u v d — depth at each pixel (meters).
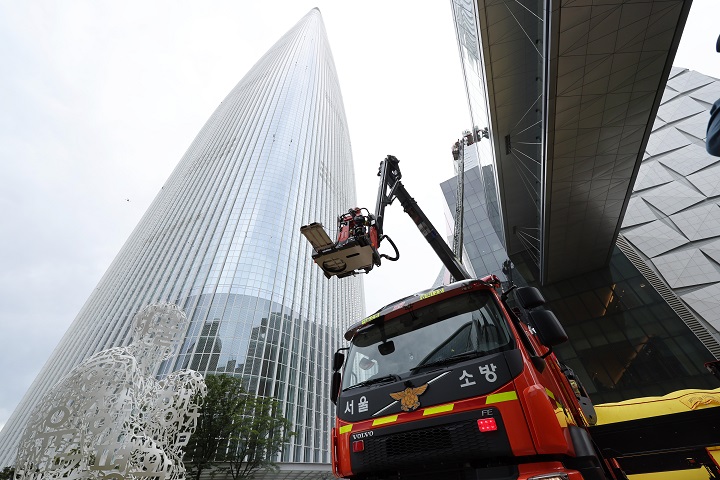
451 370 3.62
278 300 53.47
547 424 2.96
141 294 60.91
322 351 59.03
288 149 78.69
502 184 21.00
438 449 3.24
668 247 22.22
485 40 14.23
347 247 5.90
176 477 4.80
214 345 43.19
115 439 4.14
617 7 10.20
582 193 17.81
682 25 10.88
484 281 4.46
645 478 4.57
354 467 3.70
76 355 65.62
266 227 60.53
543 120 14.12
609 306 21.23
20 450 3.94
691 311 19.28
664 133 27.30
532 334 5.16
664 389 17.20
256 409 24.81
